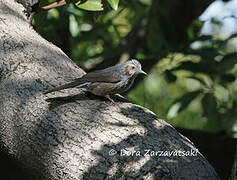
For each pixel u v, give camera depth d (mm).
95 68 15172
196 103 17953
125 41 16000
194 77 13758
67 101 9000
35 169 8656
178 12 16375
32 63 9602
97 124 8461
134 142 8133
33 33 10578
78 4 10945
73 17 14117
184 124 17953
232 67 13234
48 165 8336
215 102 13742
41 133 8562
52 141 8391
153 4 15406
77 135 8320
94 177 7875
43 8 11445
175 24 16391
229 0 15555
